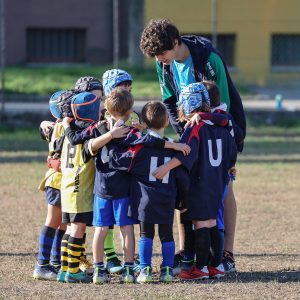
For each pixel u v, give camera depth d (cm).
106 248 2581
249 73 10331
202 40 2600
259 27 10331
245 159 5644
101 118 2570
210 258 2484
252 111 7725
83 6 11056
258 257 2852
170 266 2414
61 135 2488
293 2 10350
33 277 2500
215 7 7700
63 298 2169
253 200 4094
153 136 2352
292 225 3481
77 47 11125
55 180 2498
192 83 2519
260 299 2166
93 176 2423
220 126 2483
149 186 2353
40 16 10919
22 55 10900
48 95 8594
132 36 10069
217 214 2491
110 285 2364
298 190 4403
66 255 2478
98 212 2389
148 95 8631
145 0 10088
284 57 10406
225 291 2261
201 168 2431
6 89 8731
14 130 7169
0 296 2194
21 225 3422
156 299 2145
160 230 2403
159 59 2578
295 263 2744
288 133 7312
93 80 2569
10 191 4281
